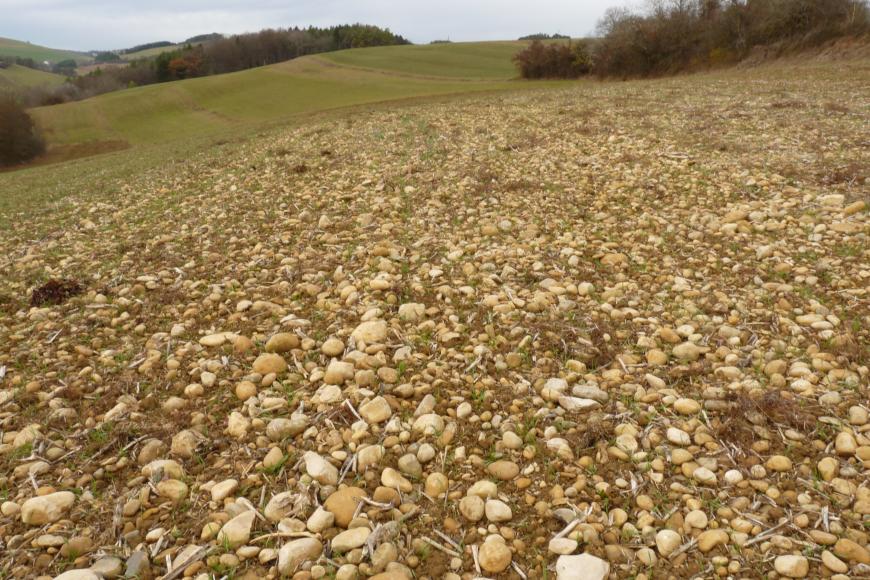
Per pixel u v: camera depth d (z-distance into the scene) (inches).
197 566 109.7
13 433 150.4
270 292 231.8
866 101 543.8
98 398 166.4
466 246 266.8
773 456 129.3
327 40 4505.4
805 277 215.3
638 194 327.0
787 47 1358.3
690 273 229.6
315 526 117.3
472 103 842.2
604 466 132.8
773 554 107.3
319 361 181.3
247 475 135.0
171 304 227.8
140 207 391.9
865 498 116.0
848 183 305.6
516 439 140.3
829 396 146.3
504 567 108.3
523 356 176.7
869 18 1232.2
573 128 520.4
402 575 103.5
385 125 636.7
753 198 302.0
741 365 166.6
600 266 242.4
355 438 143.3
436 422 146.7
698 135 446.9
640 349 179.5
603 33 1870.1
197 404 162.2
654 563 107.1
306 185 395.9
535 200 328.5
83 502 127.0
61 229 358.3
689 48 1646.2
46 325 213.5
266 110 1961.1
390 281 230.8
